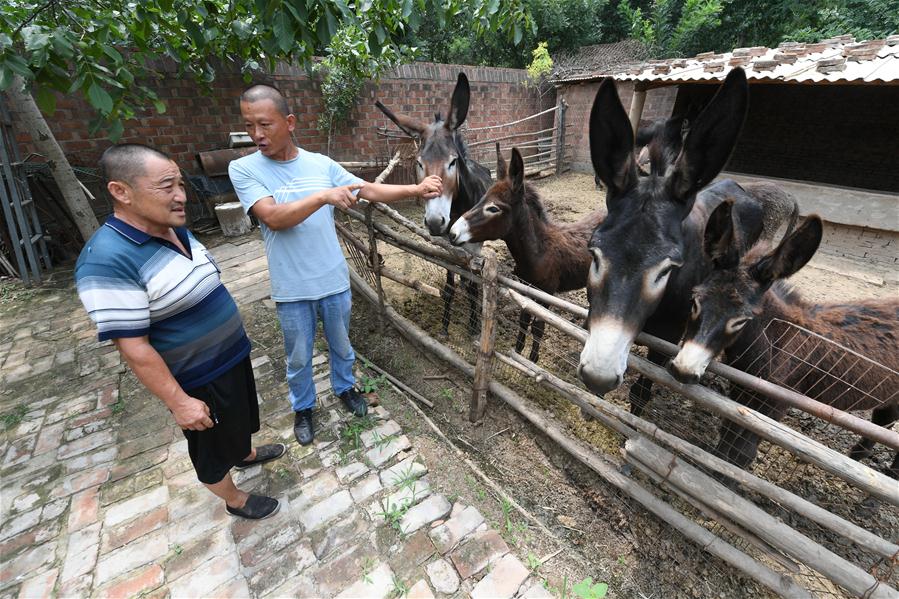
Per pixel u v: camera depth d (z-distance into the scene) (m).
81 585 1.88
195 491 2.30
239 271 5.20
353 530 2.10
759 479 1.75
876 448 2.84
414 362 3.68
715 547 1.99
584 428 2.96
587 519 2.36
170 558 1.98
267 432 2.73
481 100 9.93
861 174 8.05
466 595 1.83
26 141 5.46
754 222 2.90
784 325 1.97
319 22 2.25
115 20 2.58
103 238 1.33
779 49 7.37
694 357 1.59
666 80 6.98
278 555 1.99
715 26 12.51
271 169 2.03
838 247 6.16
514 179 2.76
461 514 2.19
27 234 4.82
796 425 2.98
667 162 2.11
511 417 3.06
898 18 11.10
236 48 3.59
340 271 2.35
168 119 6.37
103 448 2.62
